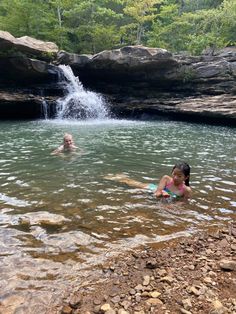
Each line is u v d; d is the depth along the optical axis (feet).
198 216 16.01
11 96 61.77
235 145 36.76
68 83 67.21
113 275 10.74
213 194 19.27
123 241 13.19
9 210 15.99
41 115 66.59
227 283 10.36
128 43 107.04
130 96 72.43
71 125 53.52
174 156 29.94
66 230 13.98
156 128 51.75
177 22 94.43
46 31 88.53
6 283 10.14
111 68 65.82
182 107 63.72
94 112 68.64
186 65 67.10
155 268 11.23
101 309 8.93
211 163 27.37
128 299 9.43
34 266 11.14
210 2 126.31
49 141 36.27
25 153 29.45
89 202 17.40
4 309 8.96
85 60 65.98
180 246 12.94
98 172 23.41
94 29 92.12
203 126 56.29
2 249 12.19
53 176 22.13
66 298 9.48
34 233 13.60
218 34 83.56
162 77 67.82
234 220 15.69
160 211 16.44
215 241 13.50
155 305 9.13
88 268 11.13
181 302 9.27
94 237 13.43
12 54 57.57
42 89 66.03
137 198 18.24
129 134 43.98
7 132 43.34
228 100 61.52
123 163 26.48
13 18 84.79
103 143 35.96
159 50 64.18
